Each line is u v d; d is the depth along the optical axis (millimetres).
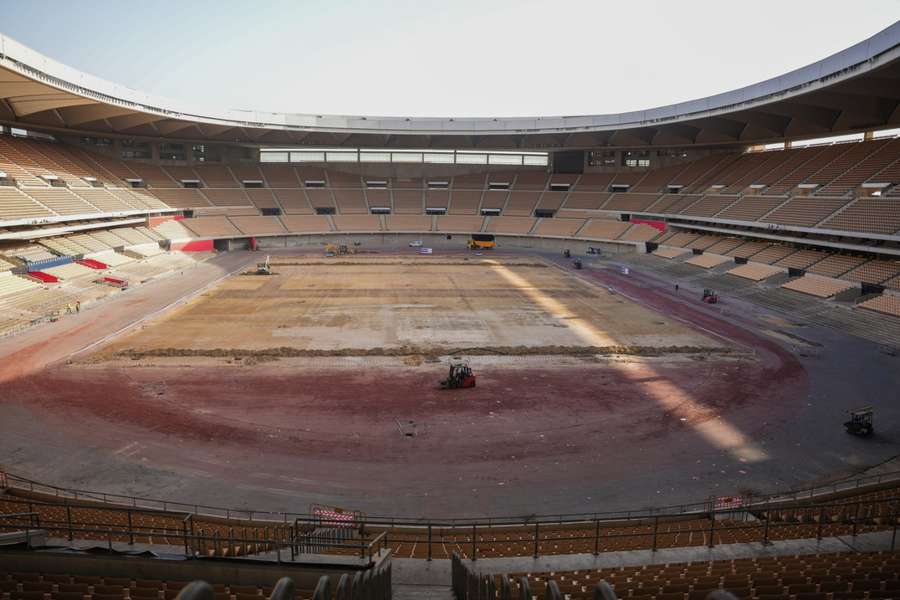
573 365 41281
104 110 76938
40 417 31312
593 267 87062
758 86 70750
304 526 20297
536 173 124625
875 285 54812
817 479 25703
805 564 14336
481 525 21000
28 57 55625
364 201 119250
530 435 30109
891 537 16766
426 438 29641
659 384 37531
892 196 63000
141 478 25266
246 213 108938
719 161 101812
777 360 42531
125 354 42312
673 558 15930
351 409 33188
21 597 10453
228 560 12844
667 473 26312
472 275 78625
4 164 74250
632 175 114812
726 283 70438
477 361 41969
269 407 33281
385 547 18266
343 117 107188
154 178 104188
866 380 38219
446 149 124938
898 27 47250
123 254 78438
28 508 20672
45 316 52438
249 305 59188
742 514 22156
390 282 72812
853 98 64750
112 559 12875
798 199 75000
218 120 94438
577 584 13211
